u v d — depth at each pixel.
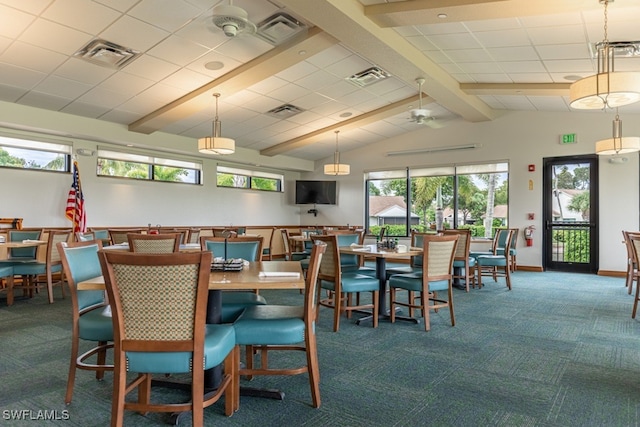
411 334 3.71
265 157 9.94
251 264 2.89
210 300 2.36
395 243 4.51
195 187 8.84
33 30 4.27
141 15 4.17
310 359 2.25
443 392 2.47
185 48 4.90
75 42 4.55
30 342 3.42
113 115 6.75
